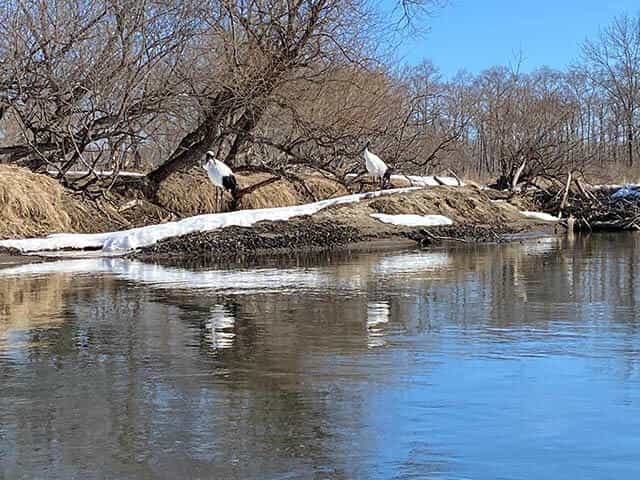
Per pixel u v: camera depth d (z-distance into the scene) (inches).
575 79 2250.2
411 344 284.8
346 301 395.2
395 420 195.9
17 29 796.0
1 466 168.1
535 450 175.8
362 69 984.9
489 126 1672.0
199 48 871.7
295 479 160.6
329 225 816.9
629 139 2135.8
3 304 387.9
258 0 875.4
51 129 846.5
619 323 325.4
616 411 201.9
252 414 201.3
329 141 999.6
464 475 162.6
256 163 1139.3
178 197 955.3
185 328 319.9
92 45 825.5
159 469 166.1
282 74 891.4
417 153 1311.5
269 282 478.9
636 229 1031.6
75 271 544.4
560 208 1114.1
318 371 244.5
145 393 221.1
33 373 244.8
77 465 168.4
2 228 712.4
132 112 866.8
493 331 309.1
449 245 800.3
